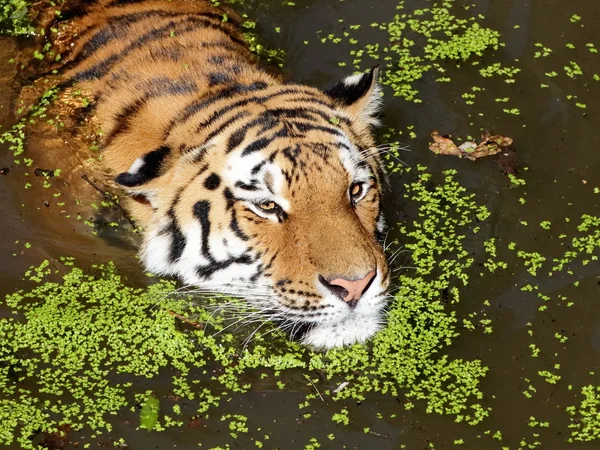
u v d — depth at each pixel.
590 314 6.16
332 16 8.09
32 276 6.27
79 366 5.79
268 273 5.75
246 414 5.54
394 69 7.72
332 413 5.57
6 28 7.33
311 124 5.93
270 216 5.72
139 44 6.79
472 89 7.59
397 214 6.71
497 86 7.63
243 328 5.99
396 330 6.03
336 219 5.58
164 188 6.02
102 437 5.39
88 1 7.29
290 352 5.88
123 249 6.40
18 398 5.59
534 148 7.19
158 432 5.42
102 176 6.40
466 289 6.29
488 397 5.70
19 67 7.14
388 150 7.08
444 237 6.59
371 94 6.53
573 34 8.06
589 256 6.50
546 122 7.38
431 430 5.51
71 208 6.50
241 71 6.50
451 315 6.14
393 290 6.25
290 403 5.61
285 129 5.84
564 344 5.98
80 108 6.61
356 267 5.39
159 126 6.15
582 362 5.89
